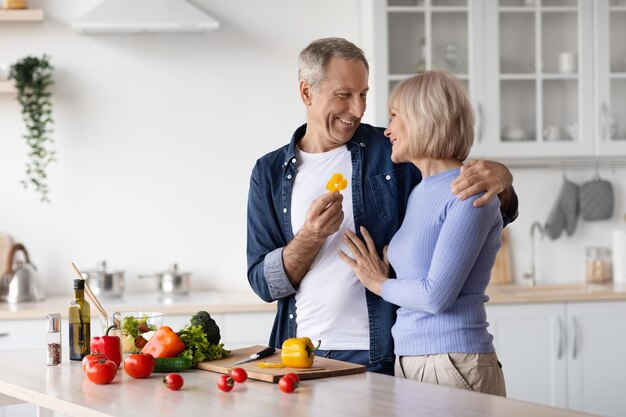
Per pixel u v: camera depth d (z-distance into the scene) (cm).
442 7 469
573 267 521
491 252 248
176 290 475
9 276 466
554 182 517
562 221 510
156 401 208
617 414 459
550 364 453
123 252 495
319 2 500
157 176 496
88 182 492
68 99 489
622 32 484
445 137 247
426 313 248
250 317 439
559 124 482
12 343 425
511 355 451
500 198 267
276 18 499
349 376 235
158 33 493
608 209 509
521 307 451
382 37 464
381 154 284
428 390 216
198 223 499
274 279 272
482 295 250
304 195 280
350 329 270
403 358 256
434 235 246
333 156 282
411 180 281
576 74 481
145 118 495
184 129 497
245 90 499
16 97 483
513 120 479
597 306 457
